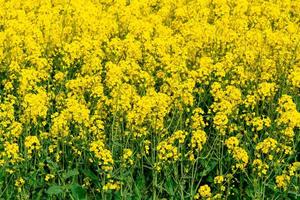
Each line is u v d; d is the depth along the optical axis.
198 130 5.43
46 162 5.89
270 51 7.75
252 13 9.70
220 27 8.42
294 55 7.49
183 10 9.45
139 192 5.42
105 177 5.54
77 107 5.59
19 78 6.64
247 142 6.05
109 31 8.59
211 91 6.25
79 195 5.38
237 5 9.48
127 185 5.34
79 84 6.31
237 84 6.86
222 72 6.85
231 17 9.32
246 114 6.34
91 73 6.95
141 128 5.68
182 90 6.15
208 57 7.21
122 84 6.20
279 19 9.41
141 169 5.64
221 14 9.90
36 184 5.52
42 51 7.75
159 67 7.79
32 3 9.86
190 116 6.29
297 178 5.68
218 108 5.98
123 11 9.14
